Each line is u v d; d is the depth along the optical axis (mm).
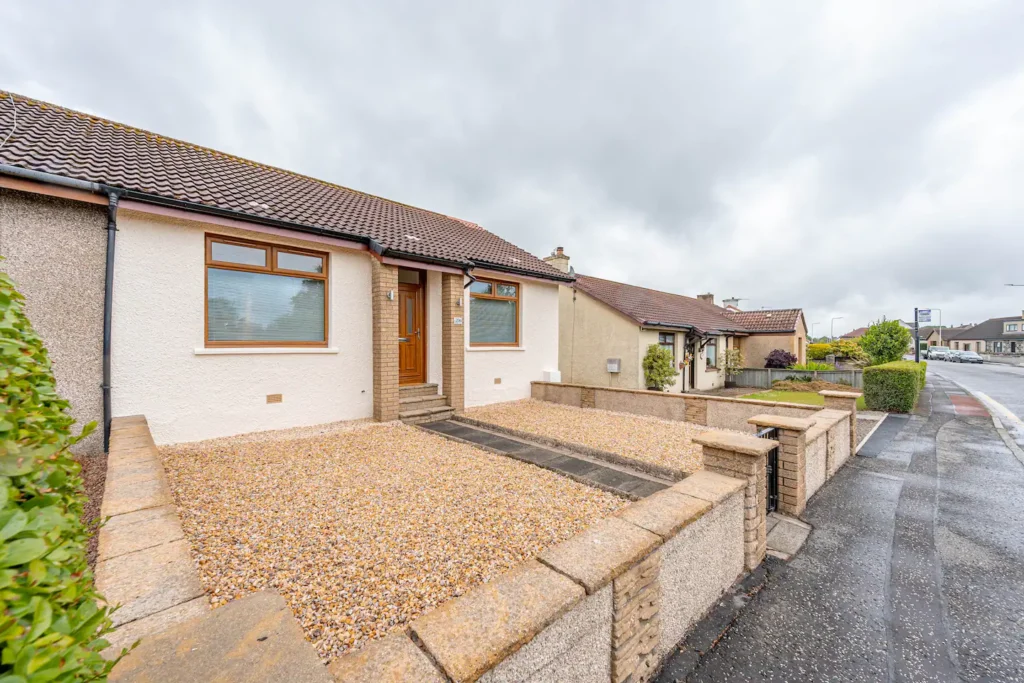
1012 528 4320
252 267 6441
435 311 9062
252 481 4395
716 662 2510
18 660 745
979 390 17016
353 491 4188
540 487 4441
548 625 1669
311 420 7016
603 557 2125
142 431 4344
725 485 3268
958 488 5508
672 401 8609
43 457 1247
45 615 820
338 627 2262
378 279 7453
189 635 1311
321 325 7223
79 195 4863
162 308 5613
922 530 4273
